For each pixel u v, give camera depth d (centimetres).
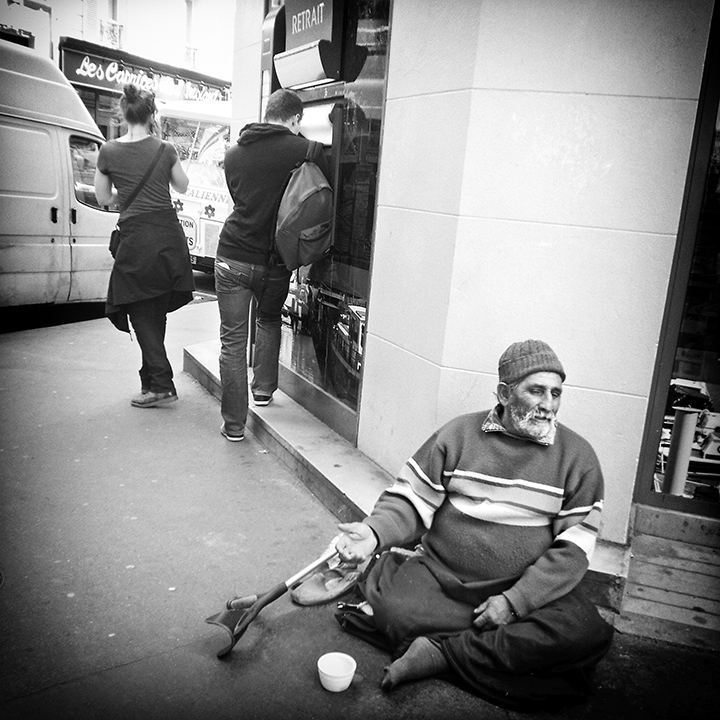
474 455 256
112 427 459
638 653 266
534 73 286
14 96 643
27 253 671
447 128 310
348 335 409
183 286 481
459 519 256
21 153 652
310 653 255
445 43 309
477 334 312
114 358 623
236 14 542
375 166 375
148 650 249
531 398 242
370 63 375
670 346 312
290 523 347
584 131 285
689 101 273
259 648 255
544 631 232
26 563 298
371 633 261
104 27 1574
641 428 299
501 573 248
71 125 704
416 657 238
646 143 280
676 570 311
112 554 309
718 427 321
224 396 440
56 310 777
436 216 320
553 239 296
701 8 266
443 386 320
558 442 250
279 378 507
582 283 296
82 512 345
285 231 398
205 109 977
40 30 1405
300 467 393
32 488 367
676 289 305
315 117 441
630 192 285
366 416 389
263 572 303
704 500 330
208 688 233
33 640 249
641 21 272
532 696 232
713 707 242
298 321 472
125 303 471
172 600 279
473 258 306
